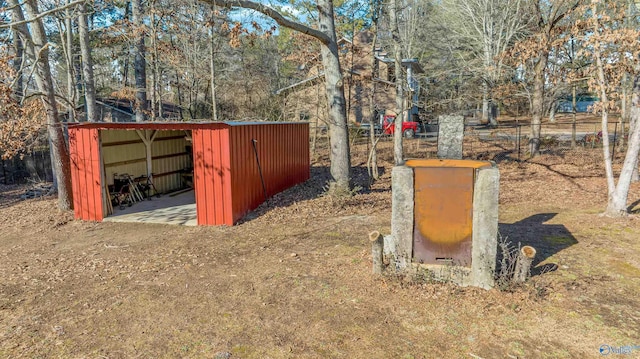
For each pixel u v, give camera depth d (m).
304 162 15.39
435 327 4.42
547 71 10.24
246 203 10.09
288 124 13.48
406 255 5.41
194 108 21.59
